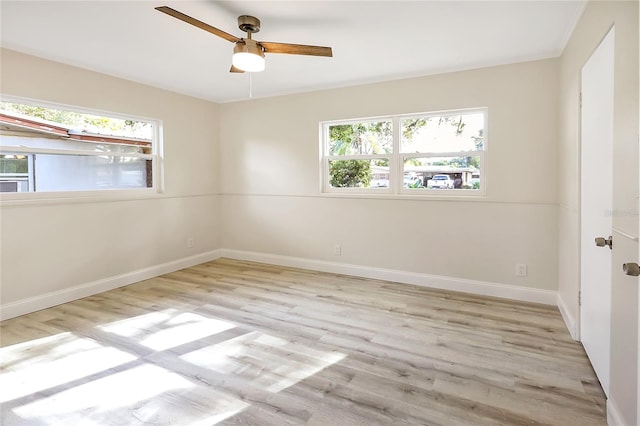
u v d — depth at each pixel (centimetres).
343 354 243
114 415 180
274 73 378
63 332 277
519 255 346
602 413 180
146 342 261
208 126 501
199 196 492
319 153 446
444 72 367
